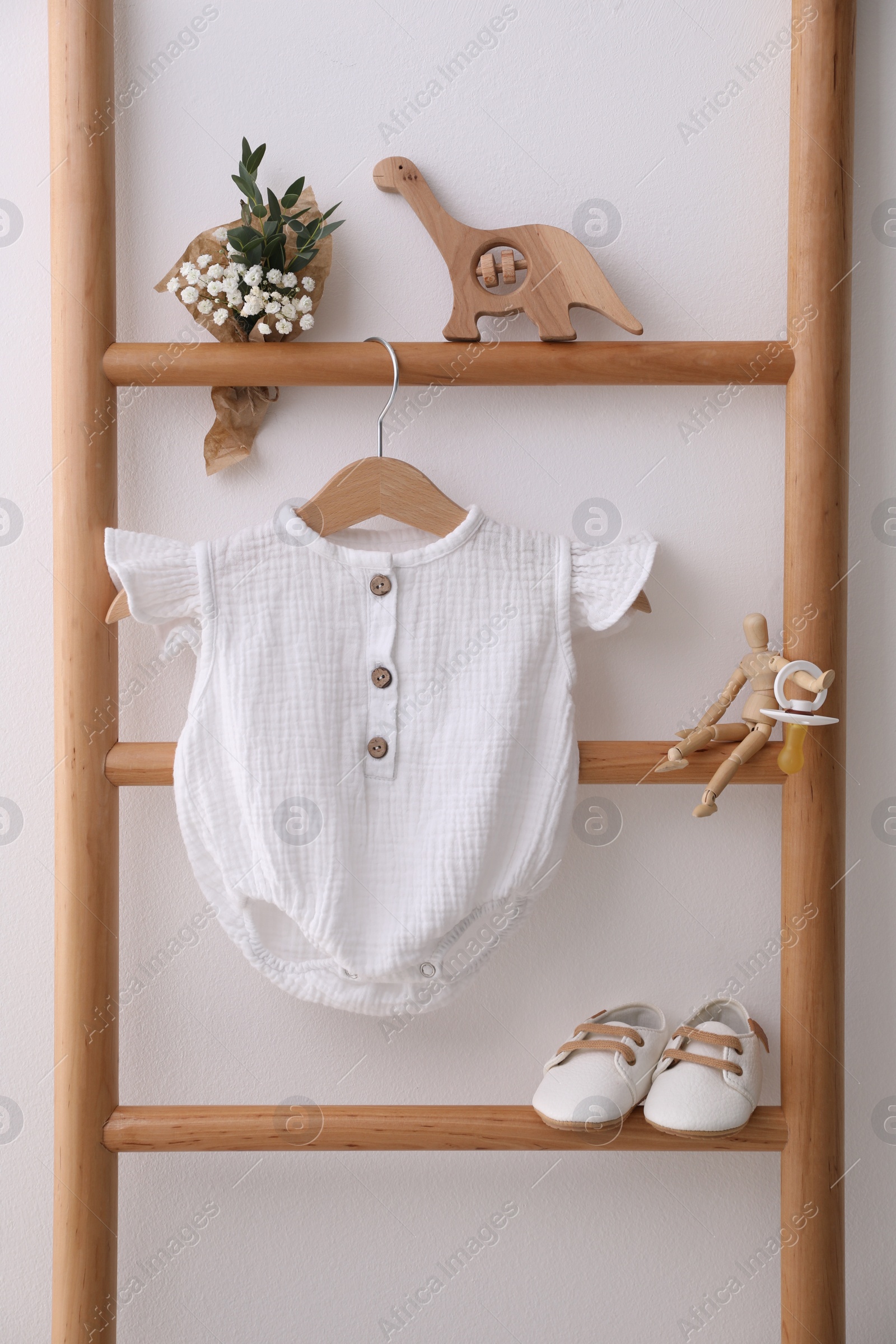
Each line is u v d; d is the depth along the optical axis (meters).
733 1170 0.91
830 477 0.83
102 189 0.83
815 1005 0.83
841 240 0.83
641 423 0.90
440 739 0.80
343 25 0.89
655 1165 0.91
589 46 0.89
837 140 0.83
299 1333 0.90
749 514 0.90
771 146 0.89
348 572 0.80
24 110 0.90
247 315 0.80
